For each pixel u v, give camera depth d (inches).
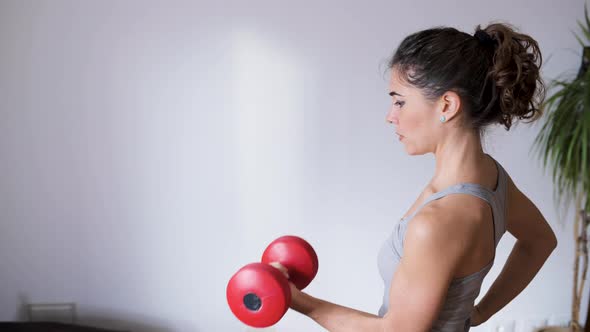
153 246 64.5
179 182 62.7
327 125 62.0
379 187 64.4
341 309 26.7
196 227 64.2
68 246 63.9
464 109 24.6
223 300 66.8
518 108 25.0
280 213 64.4
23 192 61.7
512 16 60.9
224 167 62.6
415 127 25.8
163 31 58.4
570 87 57.4
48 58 58.1
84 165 61.5
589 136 55.8
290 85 60.5
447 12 60.0
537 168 66.0
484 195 25.0
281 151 62.5
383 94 61.3
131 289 65.8
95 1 57.1
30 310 65.4
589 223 62.0
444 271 22.5
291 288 27.7
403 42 25.6
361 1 58.7
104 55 58.5
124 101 59.9
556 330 69.1
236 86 60.2
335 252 66.2
